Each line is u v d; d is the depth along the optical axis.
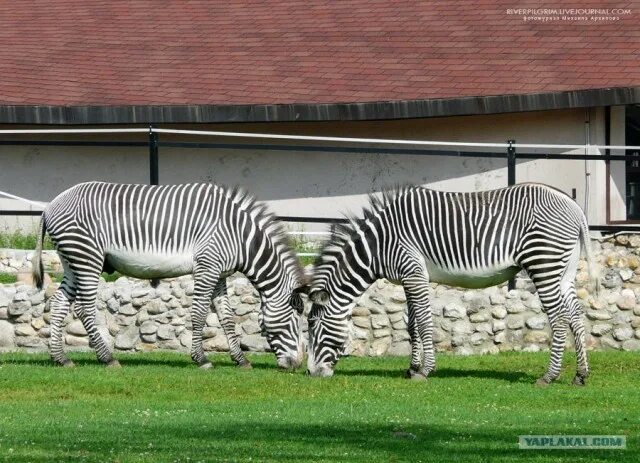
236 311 31.06
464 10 43.38
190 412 22.70
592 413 22.89
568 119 38.25
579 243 26.28
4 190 39.88
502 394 24.92
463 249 26.31
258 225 28.30
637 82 36.34
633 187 39.03
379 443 19.80
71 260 27.94
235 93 38.22
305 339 29.48
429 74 38.62
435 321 31.03
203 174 39.59
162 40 43.91
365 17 43.97
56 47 43.91
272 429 20.92
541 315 31.06
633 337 31.31
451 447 19.58
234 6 46.75
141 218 28.02
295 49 41.81
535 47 39.78
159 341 31.12
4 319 31.31
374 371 28.19
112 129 36.88
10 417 22.00
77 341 31.12
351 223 27.25
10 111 37.56
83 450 18.89
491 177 38.62
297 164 39.31
